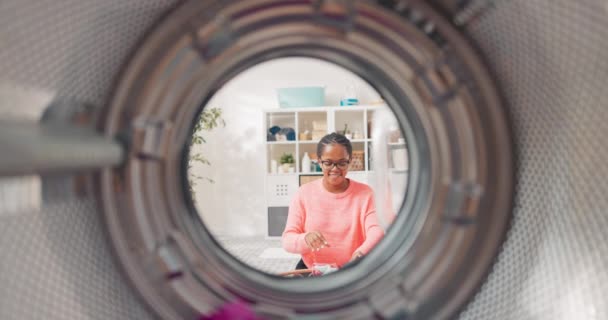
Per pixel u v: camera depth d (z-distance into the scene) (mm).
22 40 455
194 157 3740
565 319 540
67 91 510
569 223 557
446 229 597
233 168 4008
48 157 356
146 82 555
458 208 590
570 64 521
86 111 531
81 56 519
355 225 1556
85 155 430
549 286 568
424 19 555
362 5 551
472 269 600
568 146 553
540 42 530
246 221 3996
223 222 4008
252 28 566
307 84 3920
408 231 653
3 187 428
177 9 553
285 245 1589
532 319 572
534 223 595
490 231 595
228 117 3994
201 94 597
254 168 3998
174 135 585
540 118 571
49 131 398
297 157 3514
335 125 3605
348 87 3646
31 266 485
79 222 540
